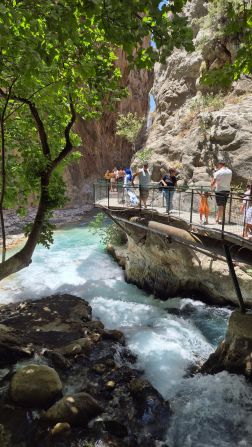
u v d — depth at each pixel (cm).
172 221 928
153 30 415
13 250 1734
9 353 737
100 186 1381
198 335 889
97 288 1255
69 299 1105
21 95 665
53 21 384
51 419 566
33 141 900
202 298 1066
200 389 659
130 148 4106
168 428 573
